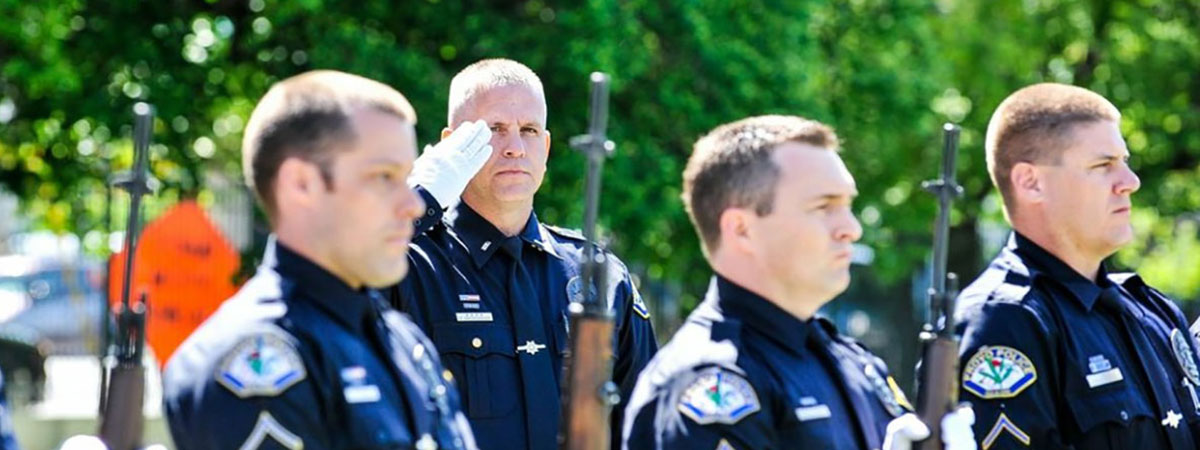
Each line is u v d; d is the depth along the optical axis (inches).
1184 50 776.9
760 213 162.9
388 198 150.9
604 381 159.8
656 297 669.9
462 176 210.2
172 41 546.9
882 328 756.0
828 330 174.2
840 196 163.9
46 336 812.6
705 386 156.2
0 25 512.1
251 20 549.0
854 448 164.2
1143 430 206.8
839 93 679.1
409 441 149.1
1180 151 781.3
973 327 206.8
